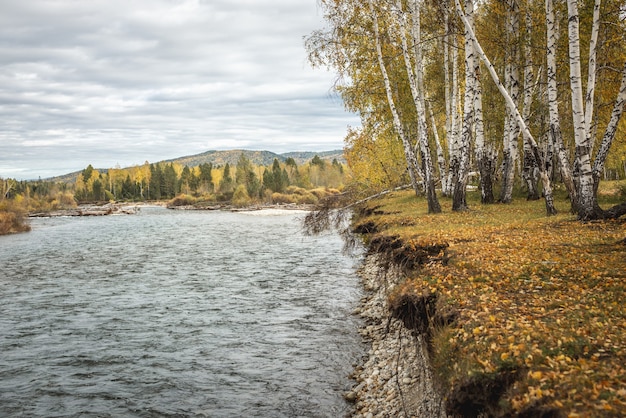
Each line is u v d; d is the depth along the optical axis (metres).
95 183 177.88
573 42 14.09
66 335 16.28
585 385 5.20
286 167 194.75
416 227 17.61
